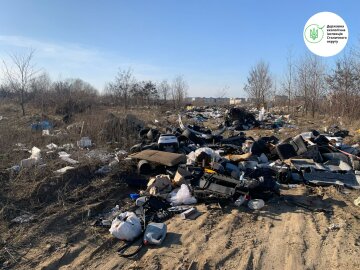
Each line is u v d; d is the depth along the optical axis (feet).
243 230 18.28
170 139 33.58
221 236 17.51
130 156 29.40
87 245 16.90
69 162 28.04
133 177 26.91
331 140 36.94
